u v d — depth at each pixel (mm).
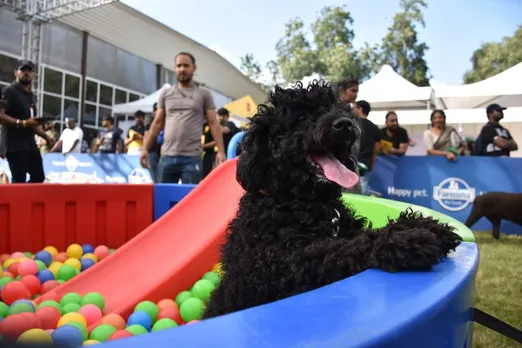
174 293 3533
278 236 2094
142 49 22562
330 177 2199
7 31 16438
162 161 5871
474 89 13383
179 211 4395
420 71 40406
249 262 2090
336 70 39094
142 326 2844
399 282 1189
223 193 4516
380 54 41156
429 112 15047
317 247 1829
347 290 1089
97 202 5207
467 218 7934
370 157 6785
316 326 842
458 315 1220
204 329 800
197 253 3668
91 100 20875
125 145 14461
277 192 2291
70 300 3305
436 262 1389
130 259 3912
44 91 18141
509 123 17062
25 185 4852
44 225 4969
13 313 2844
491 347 2904
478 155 8523
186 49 22750
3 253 4742
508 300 3768
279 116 2404
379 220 3170
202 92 5945
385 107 16422
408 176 8578
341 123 2303
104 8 17328
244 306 2068
